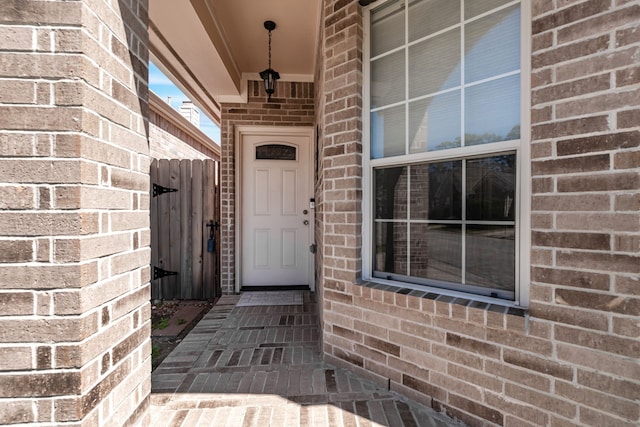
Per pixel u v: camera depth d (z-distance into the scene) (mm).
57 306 1151
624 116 1343
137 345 1527
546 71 1544
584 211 1438
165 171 4461
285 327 3326
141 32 1579
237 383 2254
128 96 1462
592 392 1427
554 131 1520
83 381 1175
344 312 2432
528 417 1607
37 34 1155
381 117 2379
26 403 1153
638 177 1314
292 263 4863
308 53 4152
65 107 1156
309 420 1864
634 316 1326
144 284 1588
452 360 1882
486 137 1875
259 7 3264
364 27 2414
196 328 3303
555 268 1520
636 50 1316
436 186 2107
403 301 2066
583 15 1438
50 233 1146
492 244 1859
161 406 2000
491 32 1860
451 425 1822
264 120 4695
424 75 2152
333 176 2518
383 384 2191
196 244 4488
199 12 2893
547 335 1547
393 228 2322
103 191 1286
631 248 1331
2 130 1136
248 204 4793
